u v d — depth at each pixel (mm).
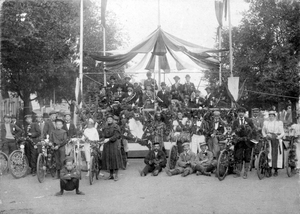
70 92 28062
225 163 10977
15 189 10086
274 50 21266
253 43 22234
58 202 8750
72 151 12023
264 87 21844
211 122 12930
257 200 8711
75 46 25375
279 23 21047
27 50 21281
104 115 14477
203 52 17031
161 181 10758
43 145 11477
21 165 11750
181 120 13148
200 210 8008
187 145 11883
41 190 9961
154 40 16859
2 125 13430
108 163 10914
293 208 8039
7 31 18953
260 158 10906
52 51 23000
